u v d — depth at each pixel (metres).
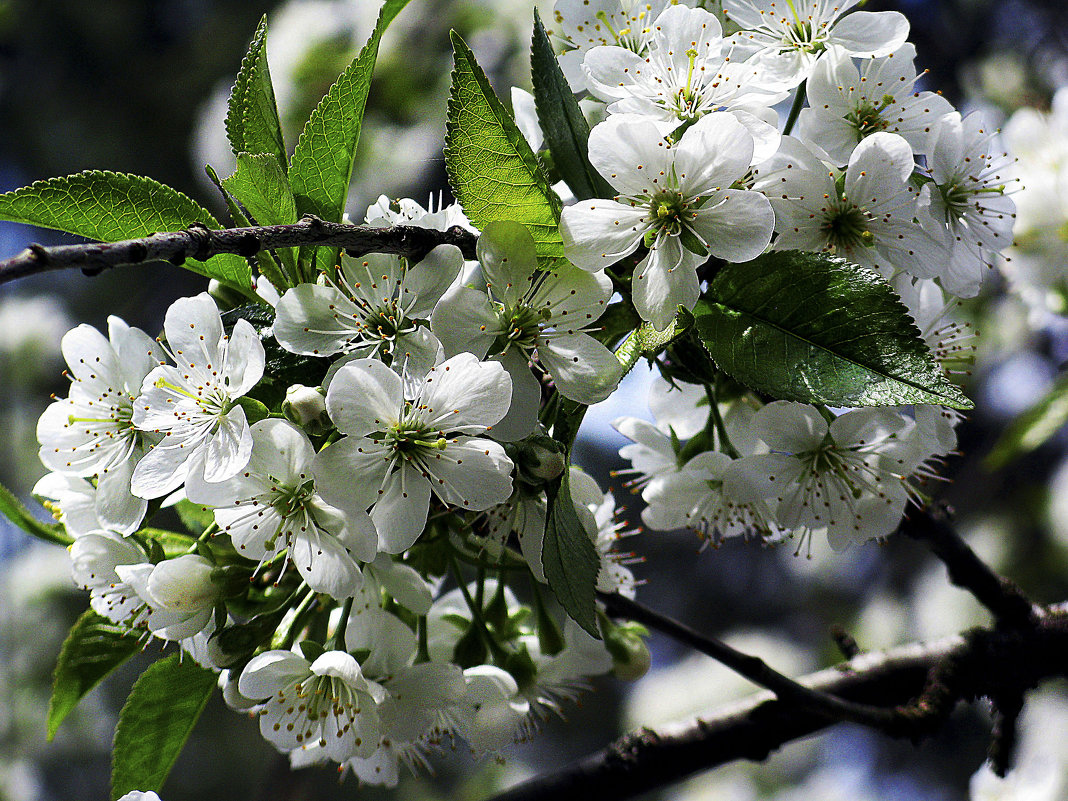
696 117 0.67
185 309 0.67
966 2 1.48
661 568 1.81
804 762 1.53
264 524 0.66
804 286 0.66
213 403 0.66
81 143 1.92
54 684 0.69
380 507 0.66
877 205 0.67
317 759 0.70
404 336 0.66
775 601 1.70
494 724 0.69
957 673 0.73
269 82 0.68
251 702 0.68
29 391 1.77
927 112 0.68
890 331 0.66
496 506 0.67
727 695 1.36
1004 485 1.42
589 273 0.67
